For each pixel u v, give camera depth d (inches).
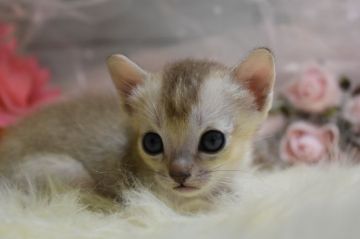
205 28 23.0
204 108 11.8
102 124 13.2
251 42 22.5
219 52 22.6
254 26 22.7
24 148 13.1
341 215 9.3
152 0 22.8
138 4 22.8
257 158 15.5
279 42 22.3
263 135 15.9
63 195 11.6
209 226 9.9
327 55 22.1
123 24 23.0
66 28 22.9
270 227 9.4
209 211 11.4
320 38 22.3
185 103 11.8
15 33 22.4
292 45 22.3
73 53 23.2
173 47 23.0
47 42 23.0
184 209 11.6
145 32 23.1
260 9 22.5
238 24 22.8
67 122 13.4
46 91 18.7
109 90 15.8
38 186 12.0
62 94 19.3
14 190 11.7
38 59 23.0
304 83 17.4
